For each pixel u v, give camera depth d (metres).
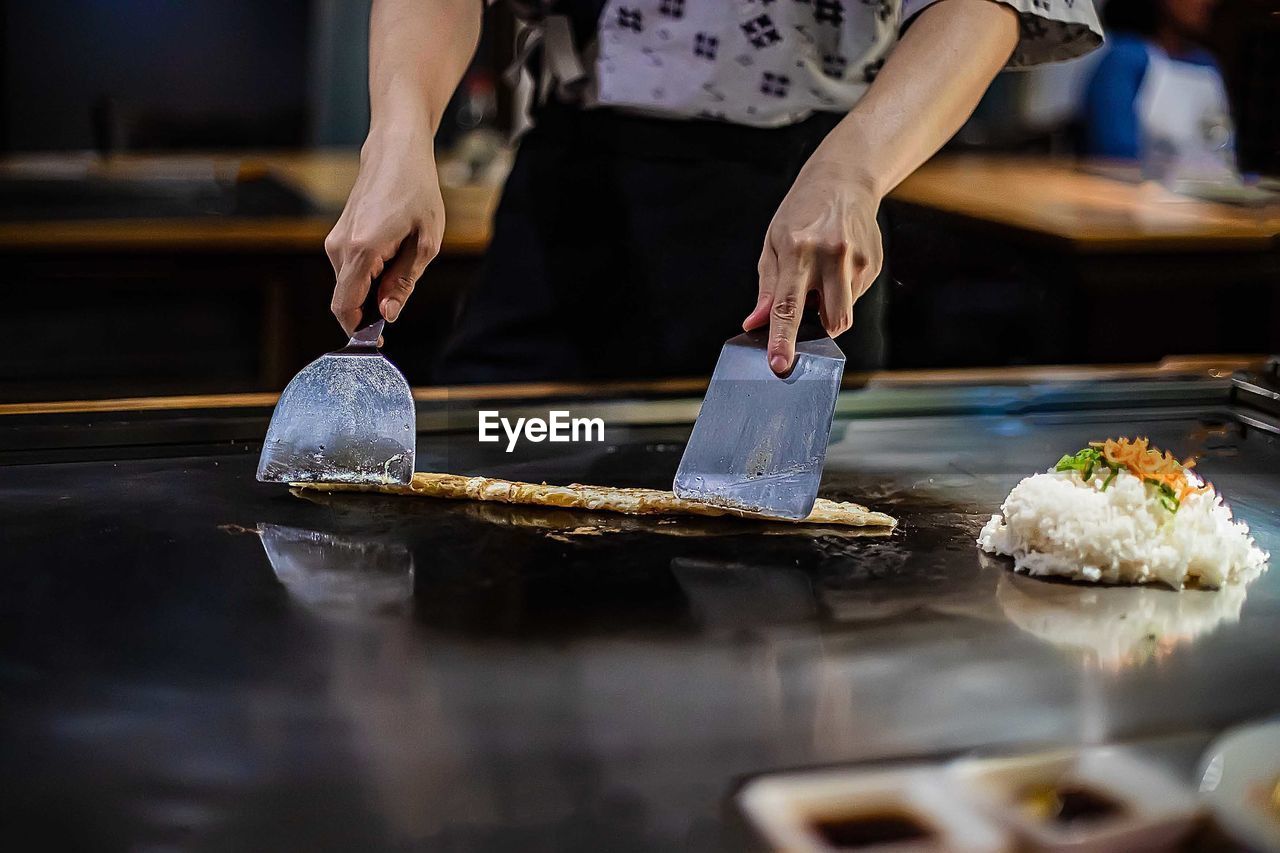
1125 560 1.84
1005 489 2.03
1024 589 1.83
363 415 1.97
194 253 3.16
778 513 1.91
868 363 2.35
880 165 1.95
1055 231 3.31
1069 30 2.12
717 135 2.26
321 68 5.14
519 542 1.89
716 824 1.54
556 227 2.34
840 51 2.23
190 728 1.62
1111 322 3.40
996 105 5.36
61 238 3.04
